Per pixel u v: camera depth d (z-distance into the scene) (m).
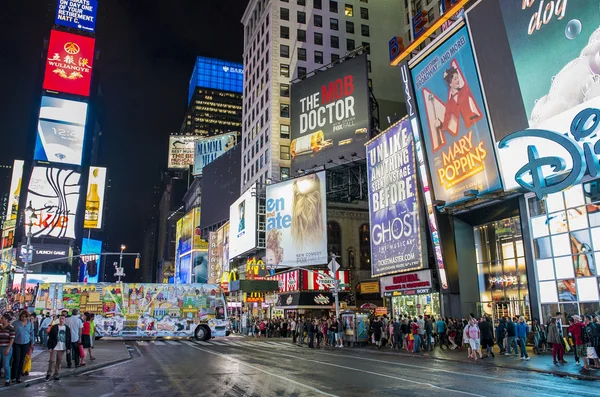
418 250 35.94
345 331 32.34
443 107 31.34
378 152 42.84
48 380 14.90
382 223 41.25
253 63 85.81
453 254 32.56
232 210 81.62
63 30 121.88
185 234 129.62
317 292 51.50
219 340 40.66
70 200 111.38
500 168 27.06
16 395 12.00
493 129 27.27
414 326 26.03
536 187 24.52
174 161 181.88
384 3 80.00
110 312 37.25
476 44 27.84
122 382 14.53
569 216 25.16
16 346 13.98
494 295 31.28
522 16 24.83
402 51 35.12
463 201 30.11
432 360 21.81
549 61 23.62
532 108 24.70
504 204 30.22
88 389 13.08
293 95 63.06
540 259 26.73
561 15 22.86
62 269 107.19
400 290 38.59
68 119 115.38
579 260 24.39
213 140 139.50
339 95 57.59
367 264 56.00
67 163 113.06
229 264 83.69
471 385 13.59
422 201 36.34
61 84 117.00
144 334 37.34
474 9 27.62
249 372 16.94
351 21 77.50
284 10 75.75
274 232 59.56
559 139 23.17
